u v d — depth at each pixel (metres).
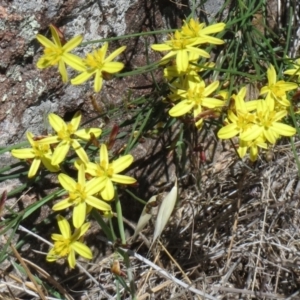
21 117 0.52
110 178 0.49
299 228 0.56
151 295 0.54
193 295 0.54
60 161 0.49
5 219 0.52
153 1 0.55
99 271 0.56
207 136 0.59
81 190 0.48
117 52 0.49
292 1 0.60
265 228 0.57
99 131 0.50
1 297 0.51
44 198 0.51
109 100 0.55
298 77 0.55
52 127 0.52
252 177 0.58
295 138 0.58
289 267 0.54
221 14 0.57
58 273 0.55
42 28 0.51
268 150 0.57
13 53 0.51
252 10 0.57
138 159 0.56
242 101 0.50
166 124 0.55
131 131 0.55
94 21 0.53
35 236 0.51
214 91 0.52
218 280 0.55
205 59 0.55
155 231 0.49
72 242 0.49
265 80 0.55
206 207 0.58
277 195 0.57
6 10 0.50
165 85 0.54
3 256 0.51
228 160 0.59
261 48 0.57
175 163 0.58
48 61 0.49
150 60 0.56
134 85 0.55
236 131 0.49
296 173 0.57
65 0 0.51
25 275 0.54
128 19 0.54
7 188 0.52
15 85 0.51
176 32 0.50
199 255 0.56
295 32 0.60
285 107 0.51
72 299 0.52
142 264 0.56
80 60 0.49
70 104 0.53
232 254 0.56
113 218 0.56
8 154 0.52
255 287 0.55
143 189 0.57
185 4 0.56
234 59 0.55
